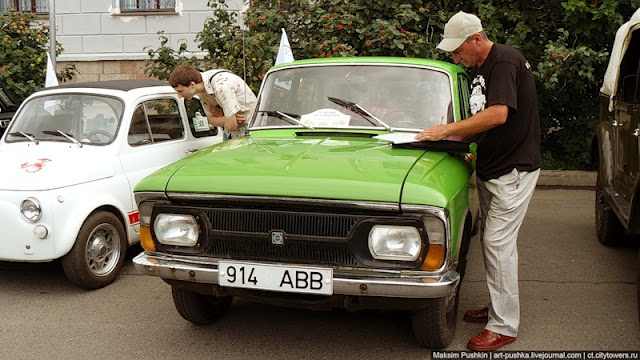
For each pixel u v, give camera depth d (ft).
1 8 40.32
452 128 12.97
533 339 14.12
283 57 25.29
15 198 16.40
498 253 13.38
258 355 13.51
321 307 12.13
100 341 14.29
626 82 19.01
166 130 20.70
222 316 15.58
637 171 16.75
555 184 30.50
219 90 19.12
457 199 12.16
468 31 12.78
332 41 29.01
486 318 15.11
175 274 12.27
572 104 32.19
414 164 12.21
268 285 11.70
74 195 16.85
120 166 18.52
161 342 14.21
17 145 19.39
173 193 12.19
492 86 12.71
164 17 39.45
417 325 12.92
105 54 40.06
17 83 32.96
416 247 11.16
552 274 18.70
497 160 13.19
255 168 12.29
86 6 39.81
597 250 20.99
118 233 18.12
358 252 11.39
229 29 31.48
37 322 15.40
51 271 19.31
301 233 11.59
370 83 15.78
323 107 15.66
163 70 32.07
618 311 15.80
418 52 29.12
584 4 28.55
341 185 11.32
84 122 19.38
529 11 30.71
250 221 11.84
